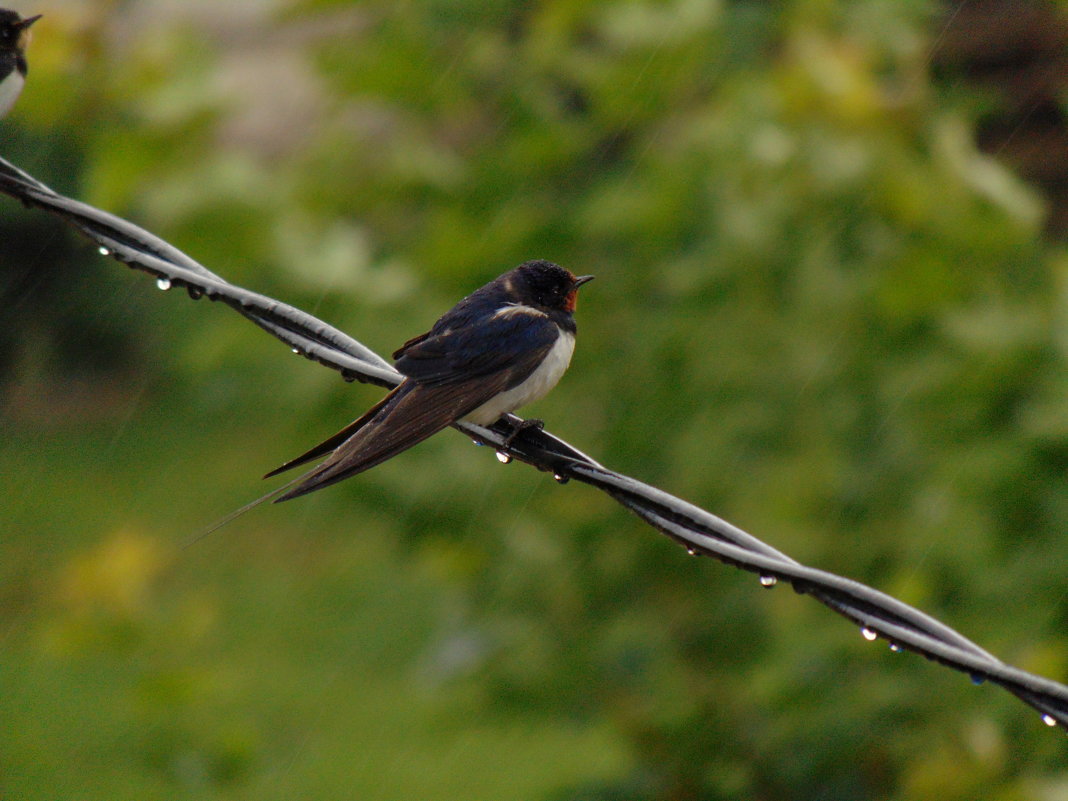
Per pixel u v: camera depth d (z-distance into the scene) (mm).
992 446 10164
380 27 11664
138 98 11406
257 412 11156
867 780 10758
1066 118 14508
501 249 11125
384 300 10828
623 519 11086
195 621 12297
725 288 10867
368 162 11617
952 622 10258
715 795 11086
